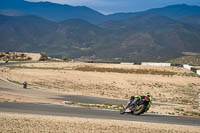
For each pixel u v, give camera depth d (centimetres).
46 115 4472
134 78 15575
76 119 4106
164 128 3694
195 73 18825
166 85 13450
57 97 8025
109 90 11088
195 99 9681
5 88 9281
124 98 8975
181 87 13050
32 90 9431
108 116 4675
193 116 5181
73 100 7531
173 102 8631
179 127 3838
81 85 12250
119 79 14938
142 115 4984
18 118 3975
